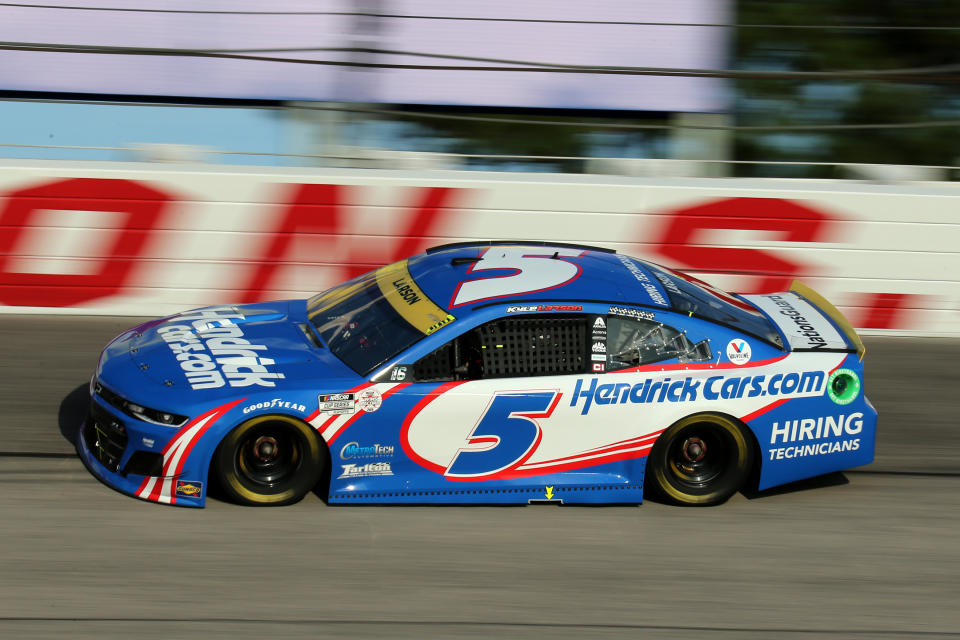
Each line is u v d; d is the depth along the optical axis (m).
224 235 28.31
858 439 20.42
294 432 18.53
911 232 28.92
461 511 19.33
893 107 39.31
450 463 19.11
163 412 18.17
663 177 29.50
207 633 15.00
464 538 18.25
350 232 28.50
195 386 18.53
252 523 18.23
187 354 19.69
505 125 33.81
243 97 33.09
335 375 18.88
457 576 16.94
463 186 28.44
